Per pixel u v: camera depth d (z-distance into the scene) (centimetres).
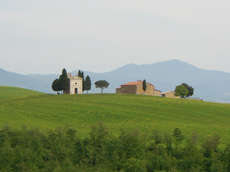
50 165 14612
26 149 15112
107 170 14562
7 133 16288
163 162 14688
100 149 15762
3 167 14250
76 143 16075
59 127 17038
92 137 16438
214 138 15988
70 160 15000
